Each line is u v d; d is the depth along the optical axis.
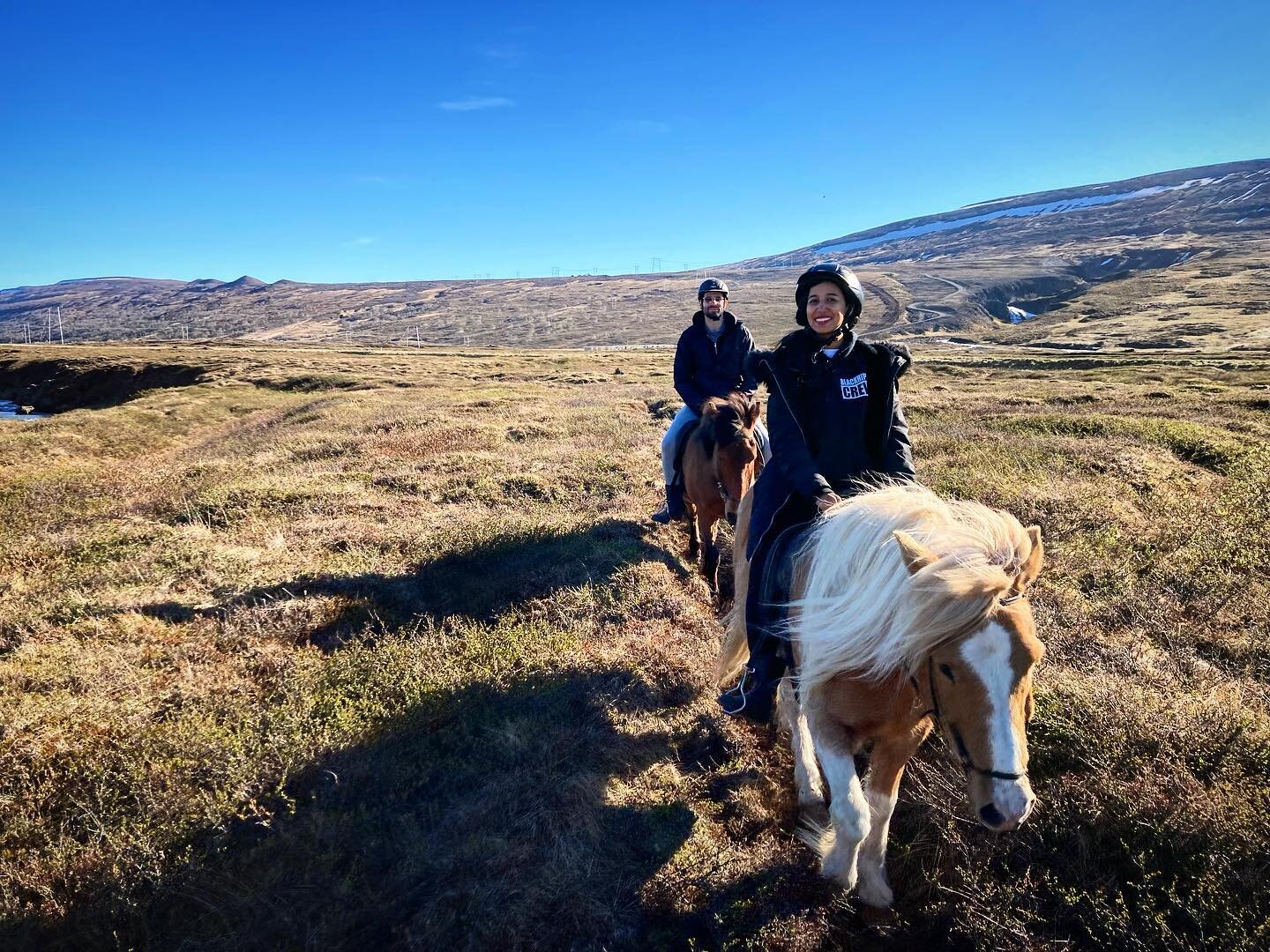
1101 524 6.50
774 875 3.09
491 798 3.42
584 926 2.86
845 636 2.46
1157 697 3.80
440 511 7.77
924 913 2.93
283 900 2.89
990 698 2.16
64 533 7.06
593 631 5.10
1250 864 2.76
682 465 6.50
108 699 3.92
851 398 3.28
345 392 25.22
